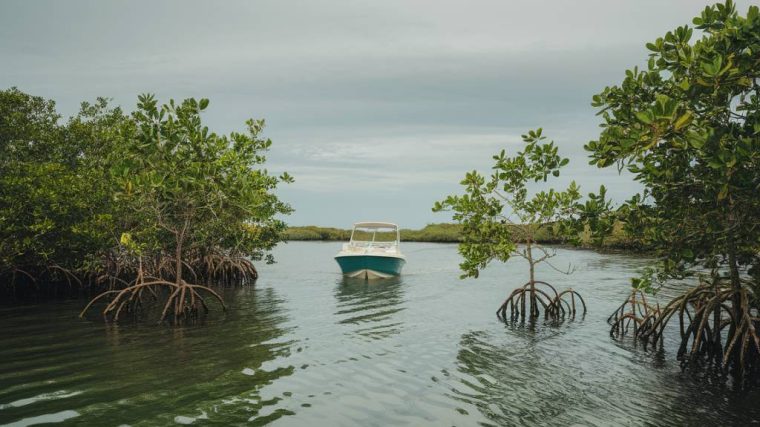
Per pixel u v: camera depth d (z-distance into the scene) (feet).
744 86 29.30
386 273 93.45
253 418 26.96
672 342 44.50
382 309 61.11
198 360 37.73
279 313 58.08
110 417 26.91
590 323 52.75
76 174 70.64
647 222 36.27
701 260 38.34
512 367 36.70
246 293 75.66
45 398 29.60
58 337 44.86
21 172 66.49
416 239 261.65
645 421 27.27
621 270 107.45
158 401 29.27
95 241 64.95
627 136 31.12
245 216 66.39
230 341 43.78
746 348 34.78
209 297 71.15
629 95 34.22
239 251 89.56
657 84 33.71
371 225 101.86
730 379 34.37
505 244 54.13
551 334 47.42
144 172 49.47
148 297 68.13
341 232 269.44
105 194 65.98
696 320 39.40
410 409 28.50
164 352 39.93
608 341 44.73
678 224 34.01
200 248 83.92
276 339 44.68
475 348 42.04
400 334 47.14
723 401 30.30
